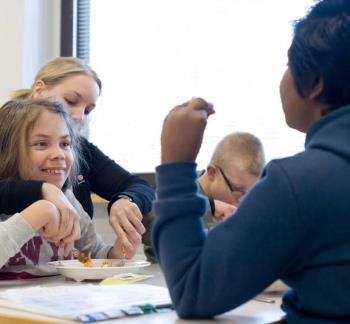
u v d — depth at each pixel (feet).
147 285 4.02
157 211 3.14
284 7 9.31
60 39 10.78
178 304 2.99
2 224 4.32
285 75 3.27
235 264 2.80
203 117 3.20
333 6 3.15
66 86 6.96
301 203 2.77
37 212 4.41
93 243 5.79
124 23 10.66
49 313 3.06
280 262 2.81
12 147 5.22
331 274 2.80
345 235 2.80
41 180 5.11
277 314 3.24
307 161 2.88
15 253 4.36
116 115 10.58
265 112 9.39
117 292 3.63
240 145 7.66
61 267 4.56
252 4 9.56
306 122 3.25
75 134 6.30
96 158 7.24
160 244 3.10
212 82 9.84
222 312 2.92
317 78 3.10
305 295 2.87
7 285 4.36
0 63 10.21
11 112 5.33
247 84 9.56
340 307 2.78
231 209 6.31
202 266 2.89
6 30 10.21
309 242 2.81
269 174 2.89
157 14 10.39
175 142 3.17
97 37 10.83
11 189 4.79
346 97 3.09
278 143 9.25
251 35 9.56
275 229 2.77
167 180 3.14
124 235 5.46
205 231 3.12
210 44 9.90
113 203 5.96
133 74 10.52
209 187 7.61
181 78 10.13
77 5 10.94
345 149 2.88
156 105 10.32
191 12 10.10
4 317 3.11
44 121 5.24
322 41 3.07
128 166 10.39
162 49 10.32
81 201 6.71
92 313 3.03
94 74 7.31
